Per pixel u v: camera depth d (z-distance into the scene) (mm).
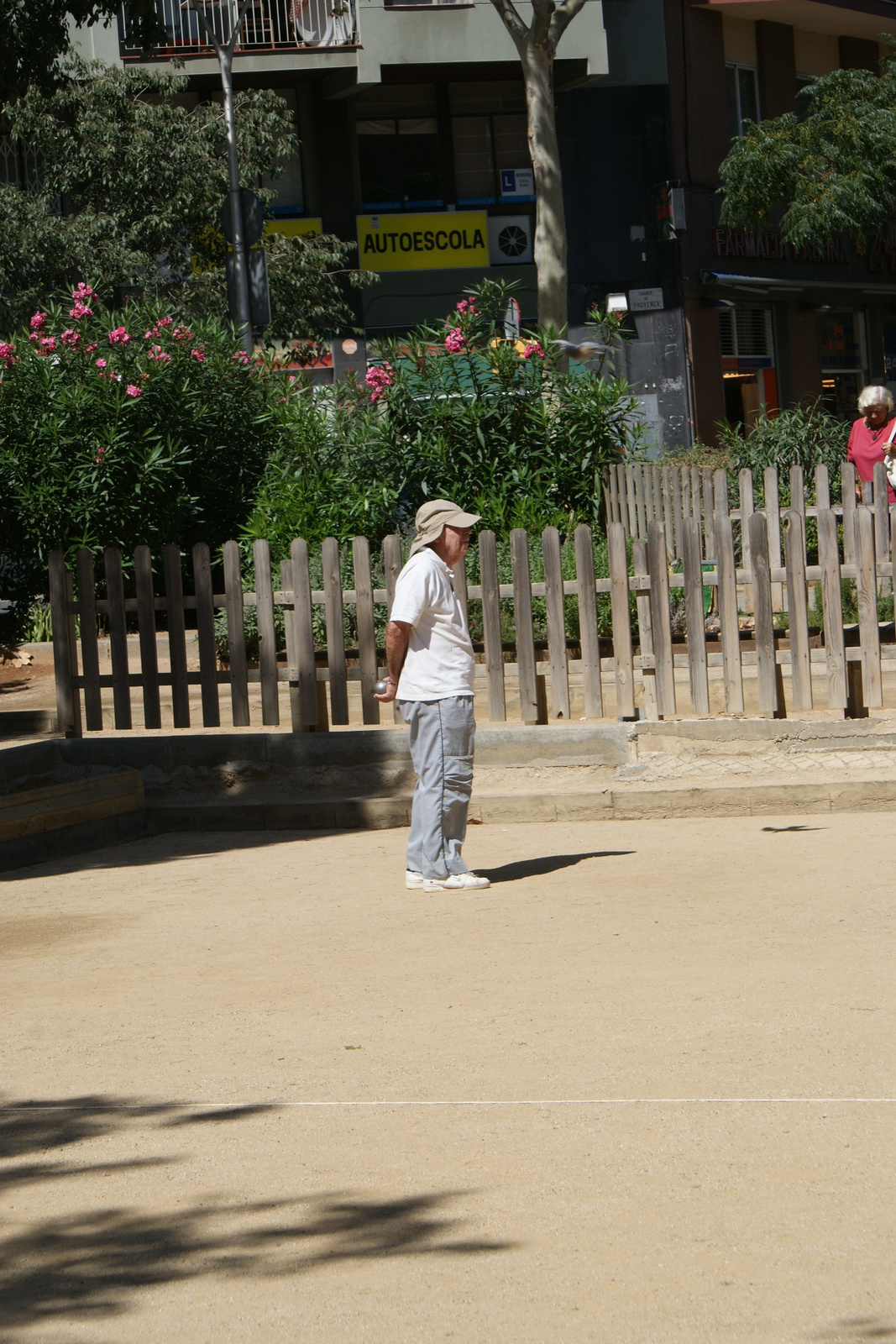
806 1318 3246
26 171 31031
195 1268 3682
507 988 6227
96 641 12445
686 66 35344
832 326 39188
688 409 35281
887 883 7883
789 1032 5324
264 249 28891
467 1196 4023
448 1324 3309
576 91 35156
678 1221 3785
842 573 11539
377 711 12148
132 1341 3320
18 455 17156
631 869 8805
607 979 6242
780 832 9805
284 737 11828
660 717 11727
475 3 33156
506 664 13211
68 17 30047
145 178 28719
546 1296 3414
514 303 17484
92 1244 3871
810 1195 3906
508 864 9281
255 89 34000
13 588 18359
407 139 35531
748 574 11602
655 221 35281
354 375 17875
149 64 31047
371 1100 4895
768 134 31812
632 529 16047
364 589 12086
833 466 19688
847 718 11672
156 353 17719
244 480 18188
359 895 8586
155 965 7094
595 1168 4176
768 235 36844
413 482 16109
